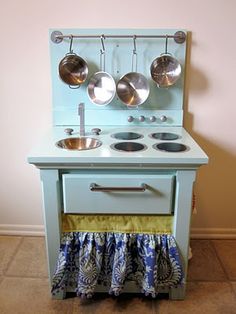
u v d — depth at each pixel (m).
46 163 1.38
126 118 1.89
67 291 1.62
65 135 1.72
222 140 1.99
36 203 2.13
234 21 1.78
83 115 1.72
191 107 1.93
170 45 1.79
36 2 1.78
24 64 1.88
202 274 1.82
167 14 1.78
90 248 1.50
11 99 1.94
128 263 1.51
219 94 1.90
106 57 1.82
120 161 1.37
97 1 1.77
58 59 1.83
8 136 2.01
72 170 1.44
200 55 1.84
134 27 1.80
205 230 2.13
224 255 1.99
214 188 2.08
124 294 1.66
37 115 1.97
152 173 1.44
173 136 1.71
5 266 1.86
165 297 1.64
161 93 1.86
